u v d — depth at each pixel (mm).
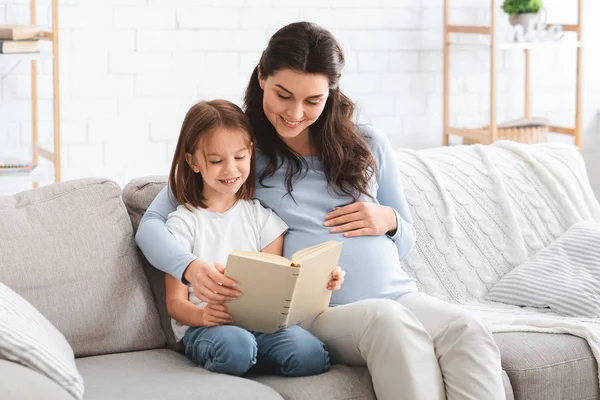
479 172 3420
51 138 5047
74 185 2680
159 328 2680
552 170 3494
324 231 2760
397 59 5547
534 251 3336
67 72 5020
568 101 5922
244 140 2611
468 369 2402
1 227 2506
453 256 3223
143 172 5230
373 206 2816
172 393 2168
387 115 5586
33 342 2006
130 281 2648
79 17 4992
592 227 3287
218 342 2375
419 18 5555
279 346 2430
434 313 2523
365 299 2605
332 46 2625
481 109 5754
